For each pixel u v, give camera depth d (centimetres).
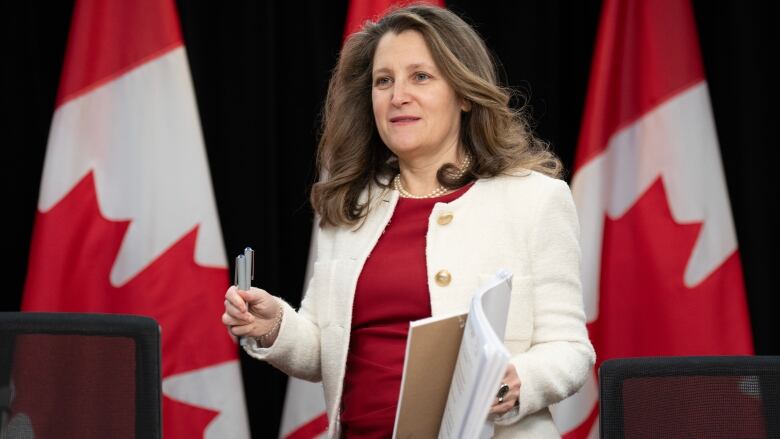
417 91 708
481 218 696
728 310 1047
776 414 588
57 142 1048
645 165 1070
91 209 1047
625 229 1073
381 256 702
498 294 573
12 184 1162
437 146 725
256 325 714
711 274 1051
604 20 1083
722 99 1184
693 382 593
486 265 680
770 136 1171
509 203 696
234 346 1065
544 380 644
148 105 1066
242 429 1059
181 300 1051
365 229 726
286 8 1196
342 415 704
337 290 709
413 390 575
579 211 1067
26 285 1040
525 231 685
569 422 1063
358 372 693
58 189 1044
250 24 1160
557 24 1172
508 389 620
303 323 728
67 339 607
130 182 1059
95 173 1051
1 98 1159
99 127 1056
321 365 725
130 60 1070
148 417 600
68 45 1064
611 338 1055
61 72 1123
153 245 1056
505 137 731
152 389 603
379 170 759
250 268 689
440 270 680
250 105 1162
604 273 1069
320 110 1144
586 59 1205
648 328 1053
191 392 1048
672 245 1055
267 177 1157
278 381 1181
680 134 1066
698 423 591
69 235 1041
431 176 732
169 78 1069
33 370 603
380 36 741
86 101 1055
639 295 1060
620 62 1091
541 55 1170
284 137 1201
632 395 593
